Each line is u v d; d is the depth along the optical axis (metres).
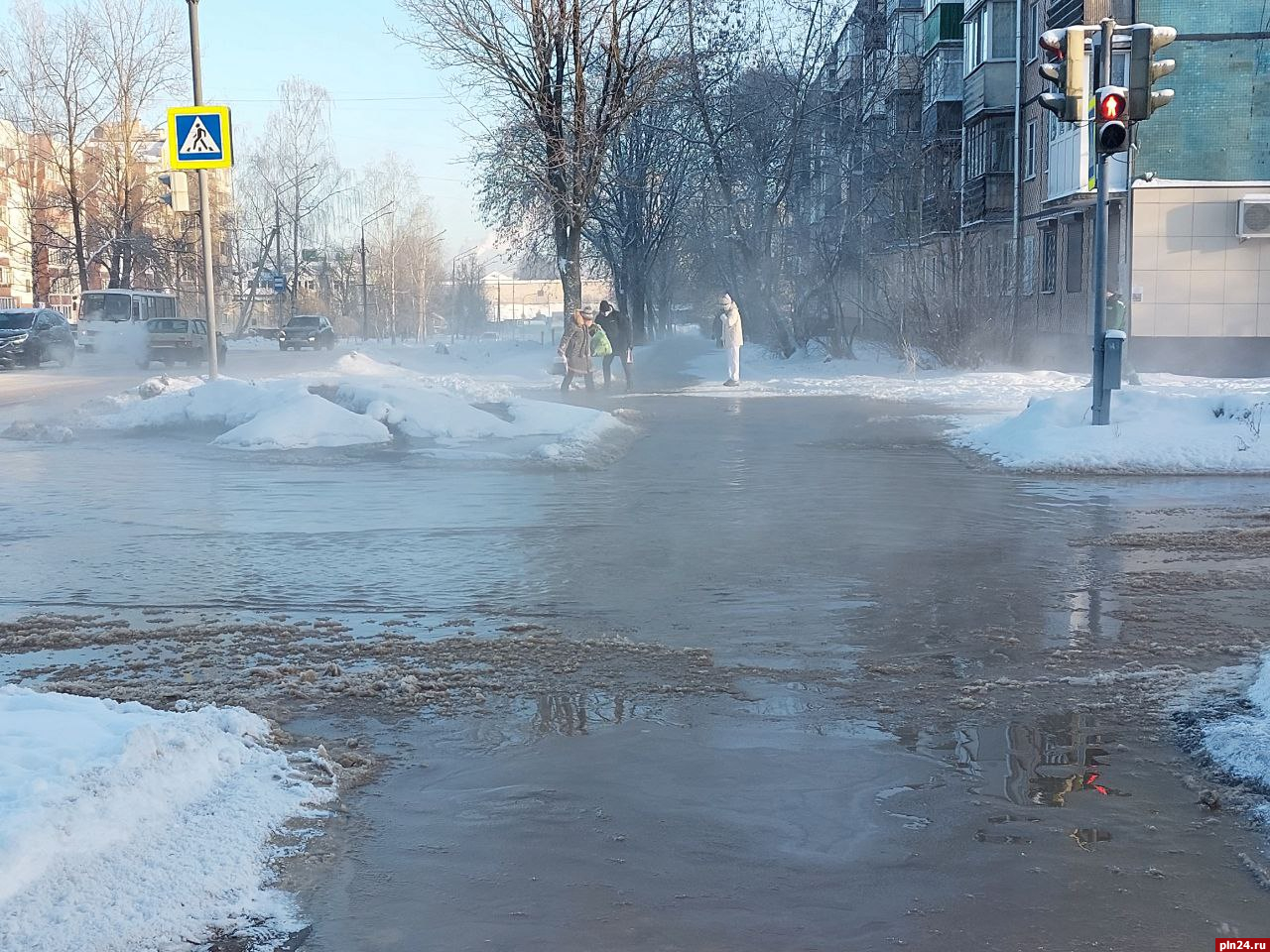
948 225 35.88
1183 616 7.50
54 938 3.44
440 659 6.65
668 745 5.26
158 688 6.08
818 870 4.02
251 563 9.29
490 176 40.03
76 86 63.19
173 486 13.35
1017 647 6.84
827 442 17.20
